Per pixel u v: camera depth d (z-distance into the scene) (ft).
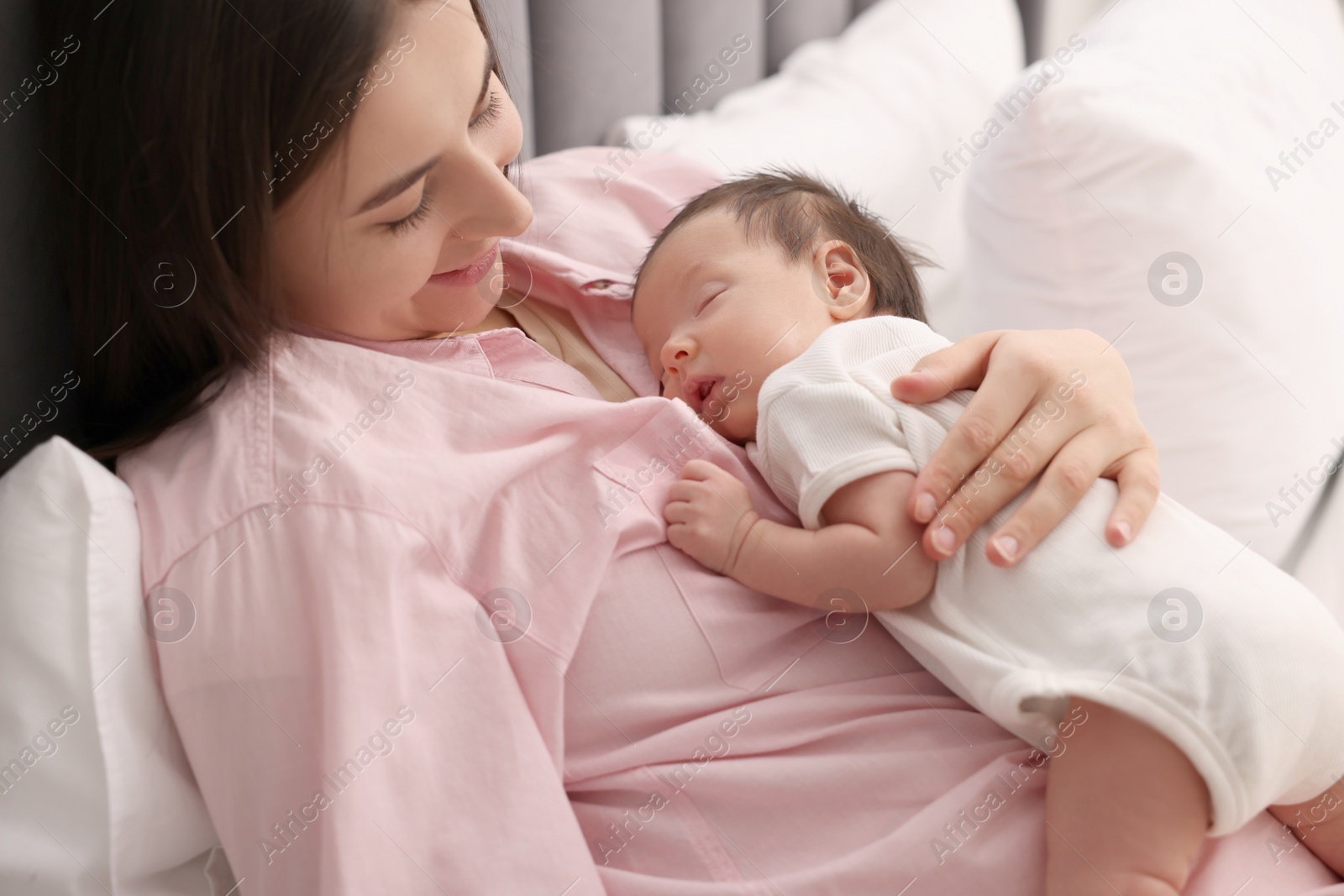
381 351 2.68
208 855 2.35
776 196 3.16
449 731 2.11
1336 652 2.17
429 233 2.43
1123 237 3.93
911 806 2.25
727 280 2.92
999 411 2.40
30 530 2.11
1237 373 3.90
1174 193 3.87
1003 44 6.23
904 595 2.38
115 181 2.31
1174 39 4.62
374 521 2.12
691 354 2.88
